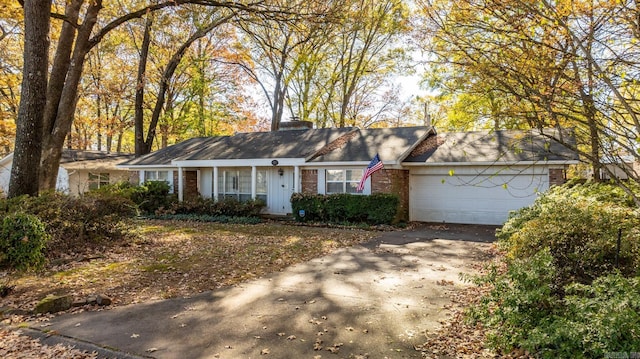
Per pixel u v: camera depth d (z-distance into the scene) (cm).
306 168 1666
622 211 568
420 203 1620
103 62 2903
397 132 1805
